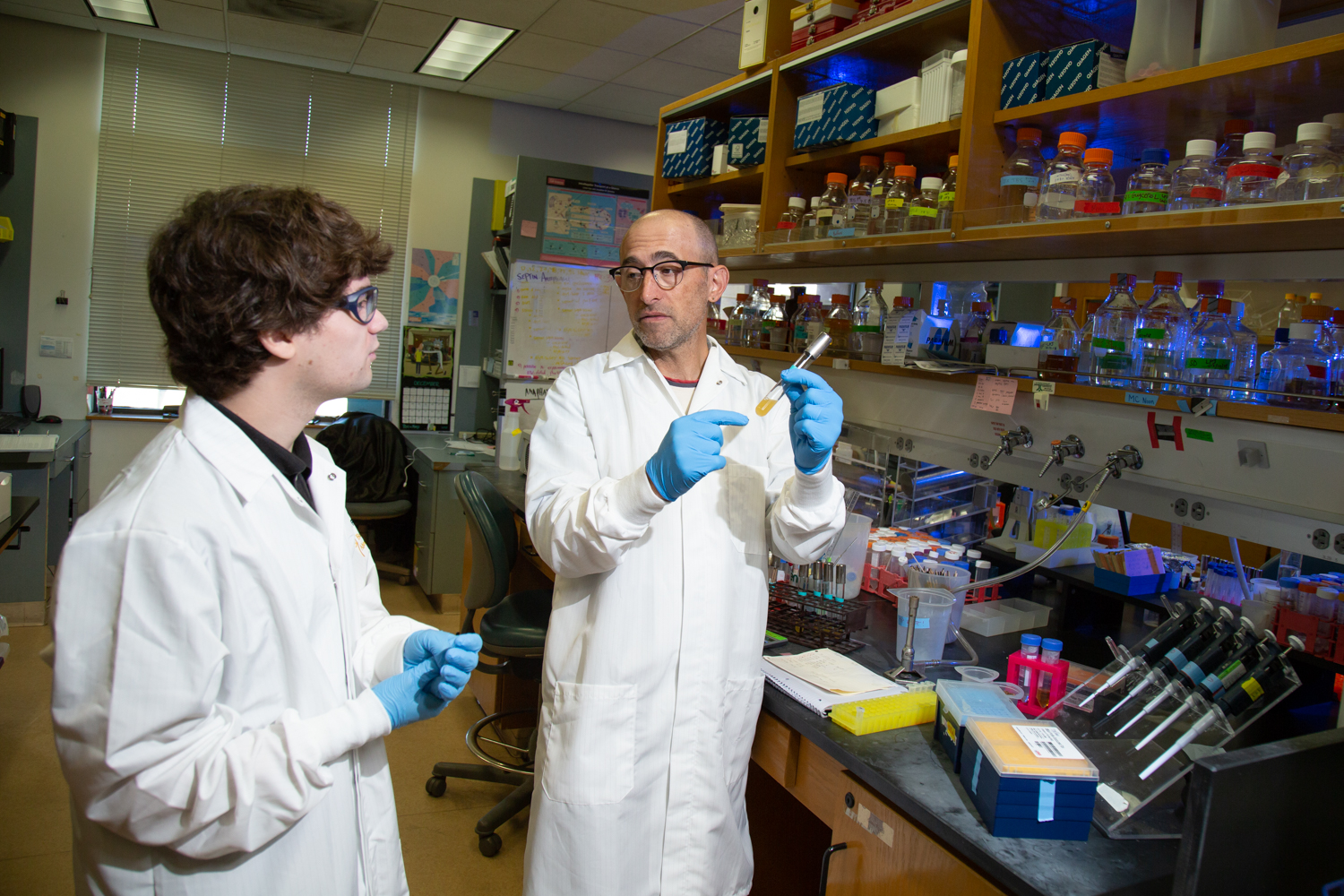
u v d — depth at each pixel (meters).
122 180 4.72
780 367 2.65
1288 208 1.19
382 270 0.90
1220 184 1.43
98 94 4.64
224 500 0.82
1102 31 1.82
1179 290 1.87
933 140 1.93
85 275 4.69
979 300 2.35
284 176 5.08
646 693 1.41
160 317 0.82
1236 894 0.91
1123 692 1.43
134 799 0.74
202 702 0.76
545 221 4.46
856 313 2.38
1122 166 1.83
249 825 0.78
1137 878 1.03
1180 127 1.61
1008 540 2.22
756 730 1.62
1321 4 1.52
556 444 1.52
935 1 1.81
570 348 4.34
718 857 1.45
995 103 1.71
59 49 4.54
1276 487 1.35
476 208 5.46
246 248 0.78
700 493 1.49
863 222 2.07
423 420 5.40
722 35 4.05
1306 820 0.95
